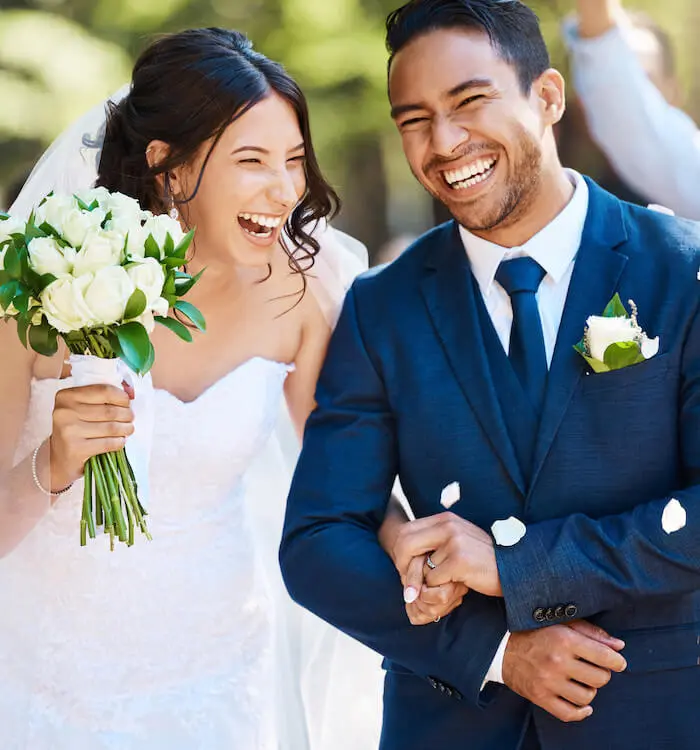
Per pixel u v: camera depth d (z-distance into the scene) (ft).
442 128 12.30
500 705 12.31
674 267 12.26
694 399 11.94
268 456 14.99
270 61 13.07
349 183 48.70
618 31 17.56
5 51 42.83
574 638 11.75
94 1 45.42
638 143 17.62
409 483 12.75
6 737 12.64
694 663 11.91
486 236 12.69
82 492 13.05
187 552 13.42
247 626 13.75
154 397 13.23
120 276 10.97
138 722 13.08
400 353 12.85
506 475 12.21
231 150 12.76
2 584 12.75
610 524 11.90
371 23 45.42
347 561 12.48
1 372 12.74
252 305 13.92
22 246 11.28
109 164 13.47
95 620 13.05
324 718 15.21
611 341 11.73
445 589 11.89
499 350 12.44
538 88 12.59
